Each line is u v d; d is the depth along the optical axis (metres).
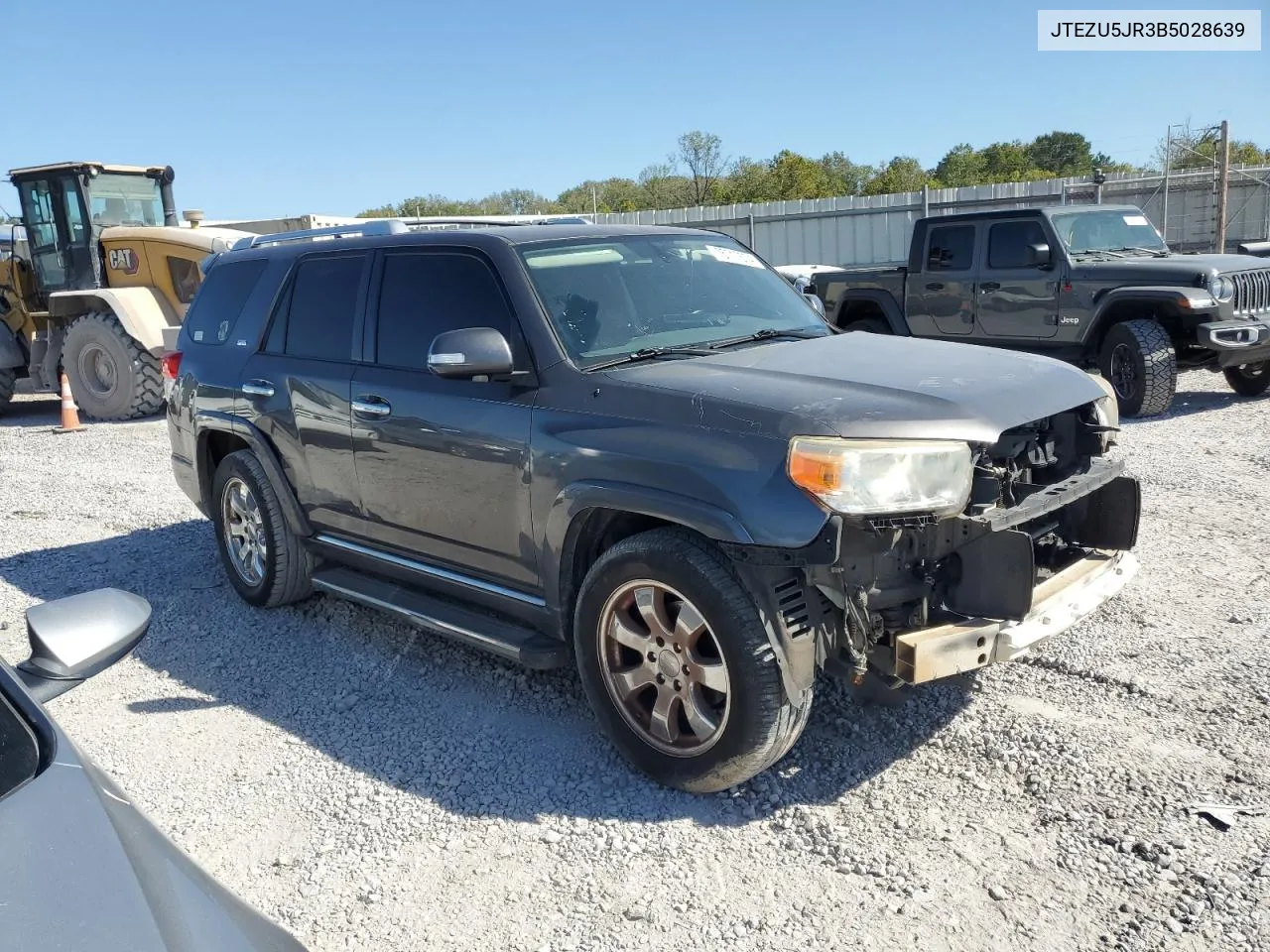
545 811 3.46
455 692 4.41
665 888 3.03
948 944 2.72
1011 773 3.52
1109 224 11.20
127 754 4.00
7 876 1.63
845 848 3.15
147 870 1.72
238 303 5.52
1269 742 3.61
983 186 23.80
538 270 4.06
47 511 8.16
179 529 7.37
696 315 4.25
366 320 4.62
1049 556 3.97
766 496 3.09
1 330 14.22
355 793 3.64
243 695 4.50
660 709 3.49
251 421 5.20
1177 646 4.43
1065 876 2.97
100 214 13.40
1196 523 6.21
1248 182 21.95
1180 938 2.69
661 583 3.37
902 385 3.39
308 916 2.98
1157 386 9.74
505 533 3.94
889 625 3.30
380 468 4.46
